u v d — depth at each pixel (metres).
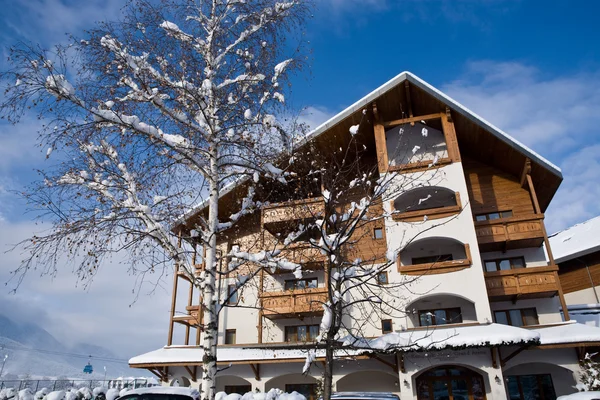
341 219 10.93
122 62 8.30
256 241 9.81
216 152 8.95
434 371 19.02
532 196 20.30
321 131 22.06
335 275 9.69
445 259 20.98
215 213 8.73
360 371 19.81
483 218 22.14
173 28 9.27
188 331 23.39
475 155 23.23
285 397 12.26
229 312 22.84
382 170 21.14
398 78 21.88
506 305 20.23
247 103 9.40
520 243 20.39
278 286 22.56
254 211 9.88
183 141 8.74
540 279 18.86
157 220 8.44
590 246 23.69
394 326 18.81
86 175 8.23
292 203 10.03
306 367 9.64
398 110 23.17
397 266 19.81
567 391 18.23
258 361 19.56
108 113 7.71
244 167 9.30
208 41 9.76
